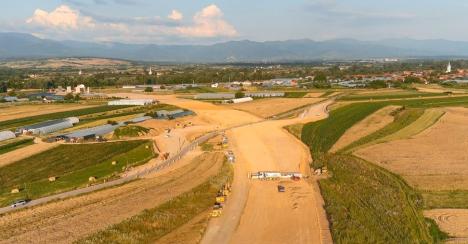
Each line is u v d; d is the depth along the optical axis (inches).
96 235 2386.8
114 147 4579.2
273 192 3129.9
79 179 3570.4
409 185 3142.2
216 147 4534.9
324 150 4269.2
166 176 3604.8
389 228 2407.7
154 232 2464.3
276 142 4736.7
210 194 3107.8
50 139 4874.5
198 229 2507.4
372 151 4128.9
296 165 3841.0
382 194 2918.3
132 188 3297.2
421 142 4424.2
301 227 2514.8
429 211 2657.5
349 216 2586.1
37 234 2459.4
